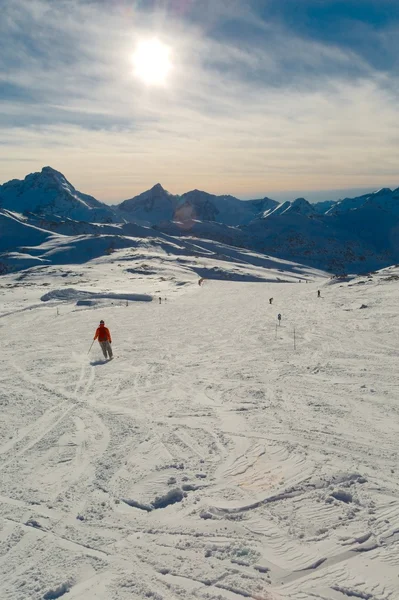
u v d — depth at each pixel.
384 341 15.86
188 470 6.64
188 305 34.72
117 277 81.19
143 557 4.72
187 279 81.44
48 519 5.50
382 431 7.84
